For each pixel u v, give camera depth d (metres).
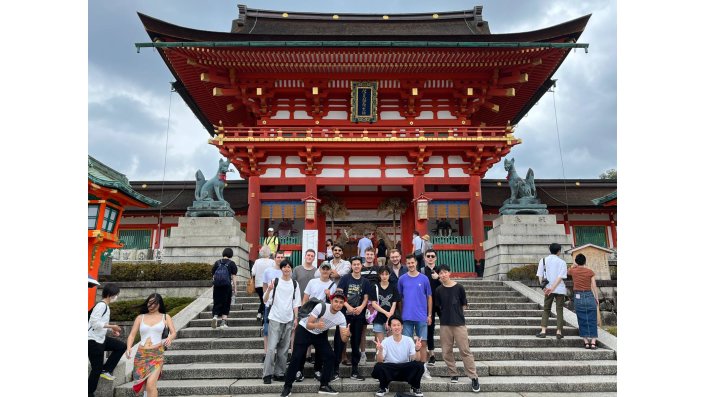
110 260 17.22
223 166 20.66
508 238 19.95
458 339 9.17
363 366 9.86
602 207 33.62
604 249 17.45
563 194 35.34
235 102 28.69
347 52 24.41
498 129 26.59
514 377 9.84
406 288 9.70
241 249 19.16
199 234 18.77
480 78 26.80
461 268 24.34
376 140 25.14
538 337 11.93
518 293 16.31
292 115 27.62
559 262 12.20
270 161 26.53
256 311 13.86
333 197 28.89
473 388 9.01
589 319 11.41
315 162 26.47
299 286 10.41
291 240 24.69
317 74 26.38
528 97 31.12
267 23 33.69
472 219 25.33
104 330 8.49
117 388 8.80
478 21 33.88
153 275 16.94
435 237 24.83
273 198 25.70
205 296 15.08
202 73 25.98
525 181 21.88
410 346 8.71
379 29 33.53
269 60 24.89
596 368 10.10
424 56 24.70
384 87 27.31
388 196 29.78
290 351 10.31
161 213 33.25
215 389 9.00
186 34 24.47
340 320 8.83
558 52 25.58
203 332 12.17
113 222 16.78
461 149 26.11
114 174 17.28
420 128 26.91
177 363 10.46
